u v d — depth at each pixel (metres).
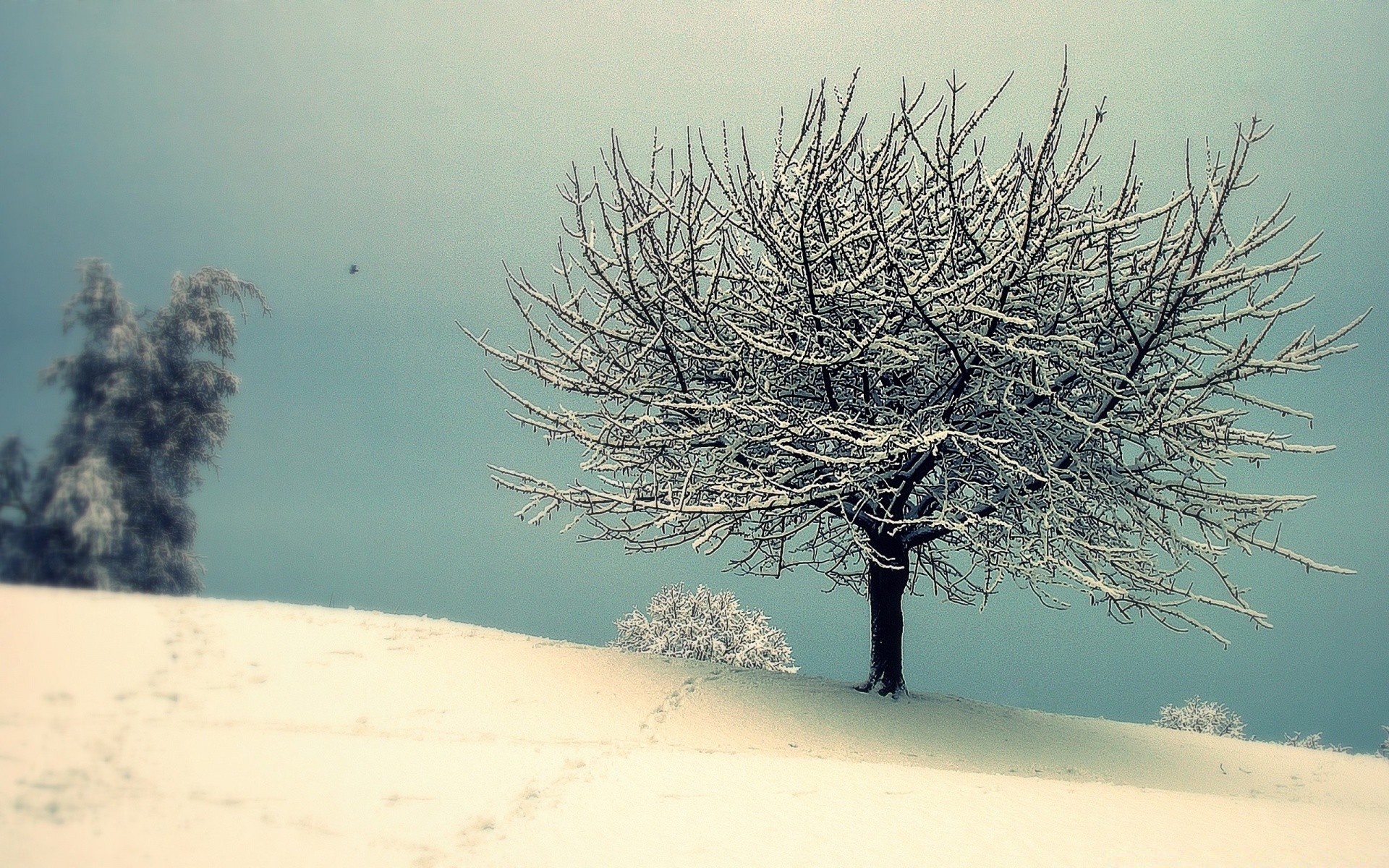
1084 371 10.62
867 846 5.62
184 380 18.98
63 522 17.12
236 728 7.48
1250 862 5.59
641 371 12.24
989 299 10.78
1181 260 9.49
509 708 9.45
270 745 7.04
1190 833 6.20
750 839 5.67
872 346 10.98
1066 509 11.67
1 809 5.27
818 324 11.29
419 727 8.43
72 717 7.16
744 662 23.94
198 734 7.13
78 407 18.25
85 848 4.89
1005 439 10.85
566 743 8.47
